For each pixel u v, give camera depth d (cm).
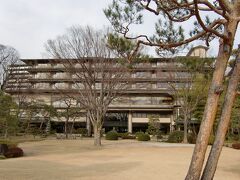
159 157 1670
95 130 2459
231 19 548
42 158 1602
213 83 547
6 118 2025
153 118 4303
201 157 525
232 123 3006
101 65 2262
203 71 1853
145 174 1064
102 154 1822
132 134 4444
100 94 2445
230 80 555
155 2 577
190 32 686
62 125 5047
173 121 4559
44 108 3878
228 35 543
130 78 2472
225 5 539
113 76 2288
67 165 1298
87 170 1139
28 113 3694
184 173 1099
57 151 2028
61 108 4428
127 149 2173
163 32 663
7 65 3678
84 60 2262
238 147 2417
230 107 544
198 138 534
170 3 593
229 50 554
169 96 4794
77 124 4984
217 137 540
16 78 3834
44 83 4250
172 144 2742
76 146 2441
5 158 1595
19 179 921
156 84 4678
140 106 4934
